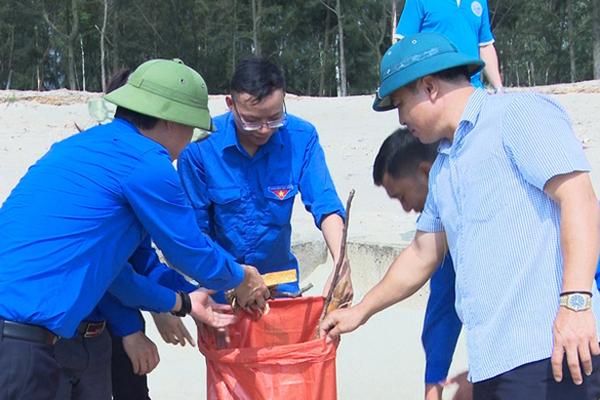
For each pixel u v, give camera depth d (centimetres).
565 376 257
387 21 5303
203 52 5250
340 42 4841
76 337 319
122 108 306
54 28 4856
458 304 276
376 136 1508
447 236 279
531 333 258
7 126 1775
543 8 5303
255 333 342
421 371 489
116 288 315
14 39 5328
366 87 5584
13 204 290
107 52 5406
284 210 385
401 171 316
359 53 5441
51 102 2061
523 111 257
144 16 5103
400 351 518
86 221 283
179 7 5128
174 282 347
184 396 461
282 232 391
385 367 495
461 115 267
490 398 269
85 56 5519
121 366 371
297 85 5431
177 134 308
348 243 662
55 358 303
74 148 295
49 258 280
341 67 4844
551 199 256
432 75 266
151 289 317
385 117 1753
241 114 349
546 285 257
